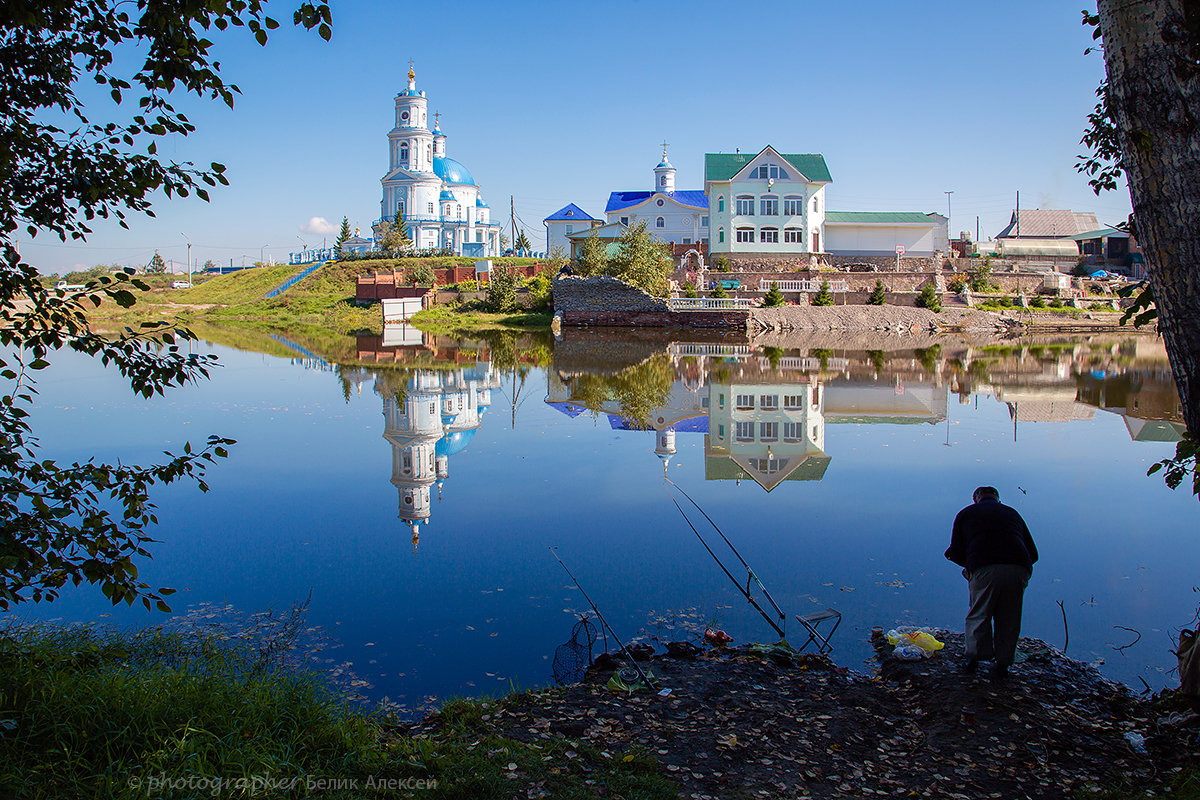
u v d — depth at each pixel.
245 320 69.06
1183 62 4.63
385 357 39.59
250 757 5.07
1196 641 6.52
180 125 5.88
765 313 53.31
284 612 8.69
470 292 71.12
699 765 5.61
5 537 5.38
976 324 54.00
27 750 4.96
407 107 101.38
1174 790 5.32
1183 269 4.71
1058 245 77.06
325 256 112.38
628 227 63.44
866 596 9.26
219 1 5.25
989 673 7.21
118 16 5.72
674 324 53.56
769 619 8.66
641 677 7.11
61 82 5.93
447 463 16.23
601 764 5.53
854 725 6.34
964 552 7.44
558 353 41.16
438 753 5.52
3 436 5.73
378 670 7.37
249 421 21.27
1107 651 7.81
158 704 5.51
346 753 5.36
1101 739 6.14
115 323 59.41
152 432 19.52
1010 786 5.45
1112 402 24.12
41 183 5.83
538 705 6.56
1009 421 21.00
